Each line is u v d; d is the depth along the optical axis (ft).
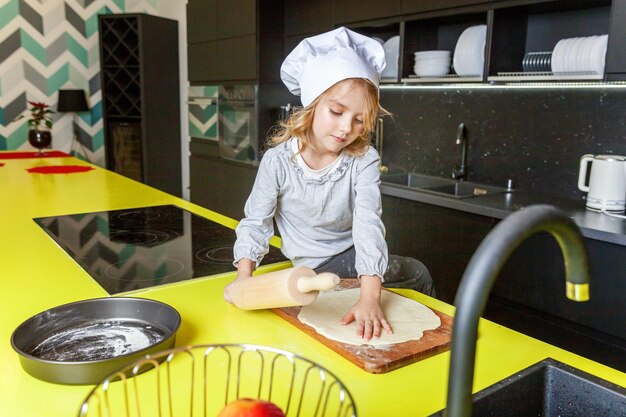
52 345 2.80
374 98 3.68
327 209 4.22
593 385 2.39
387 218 9.41
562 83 7.77
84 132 16.85
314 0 11.70
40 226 5.71
